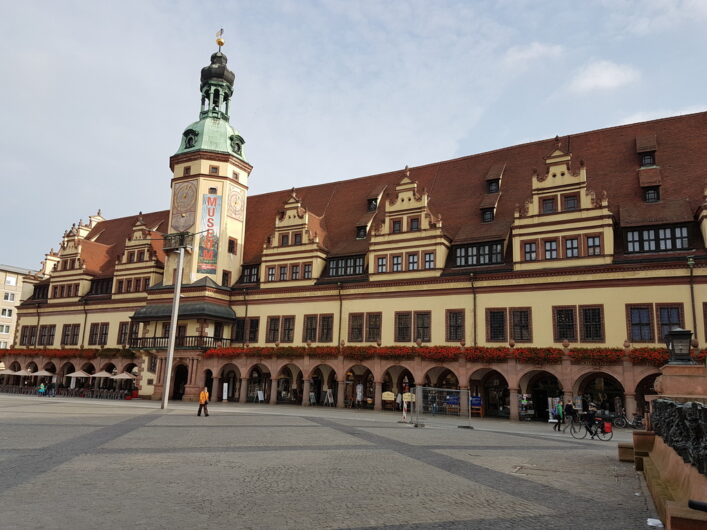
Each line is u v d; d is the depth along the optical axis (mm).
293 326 53469
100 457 16234
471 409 43312
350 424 31266
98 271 71250
